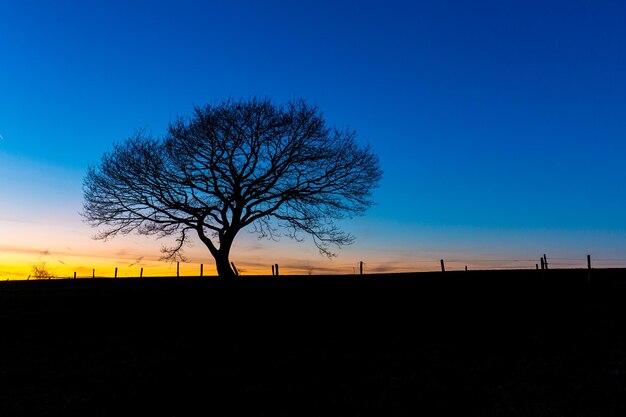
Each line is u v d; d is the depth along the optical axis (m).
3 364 15.95
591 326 18.28
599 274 33.44
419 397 11.70
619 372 12.81
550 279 31.61
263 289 31.58
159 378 13.93
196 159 36.66
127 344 18.38
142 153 35.97
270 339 18.48
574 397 11.26
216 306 26.38
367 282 33.72
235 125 36.34
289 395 12.17
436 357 15.16
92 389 13.12
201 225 36.84
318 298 27.66
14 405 12.02
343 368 14.37
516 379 12.74
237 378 13.72
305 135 37.31
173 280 38.88
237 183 36.94
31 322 22.78
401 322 20.73
